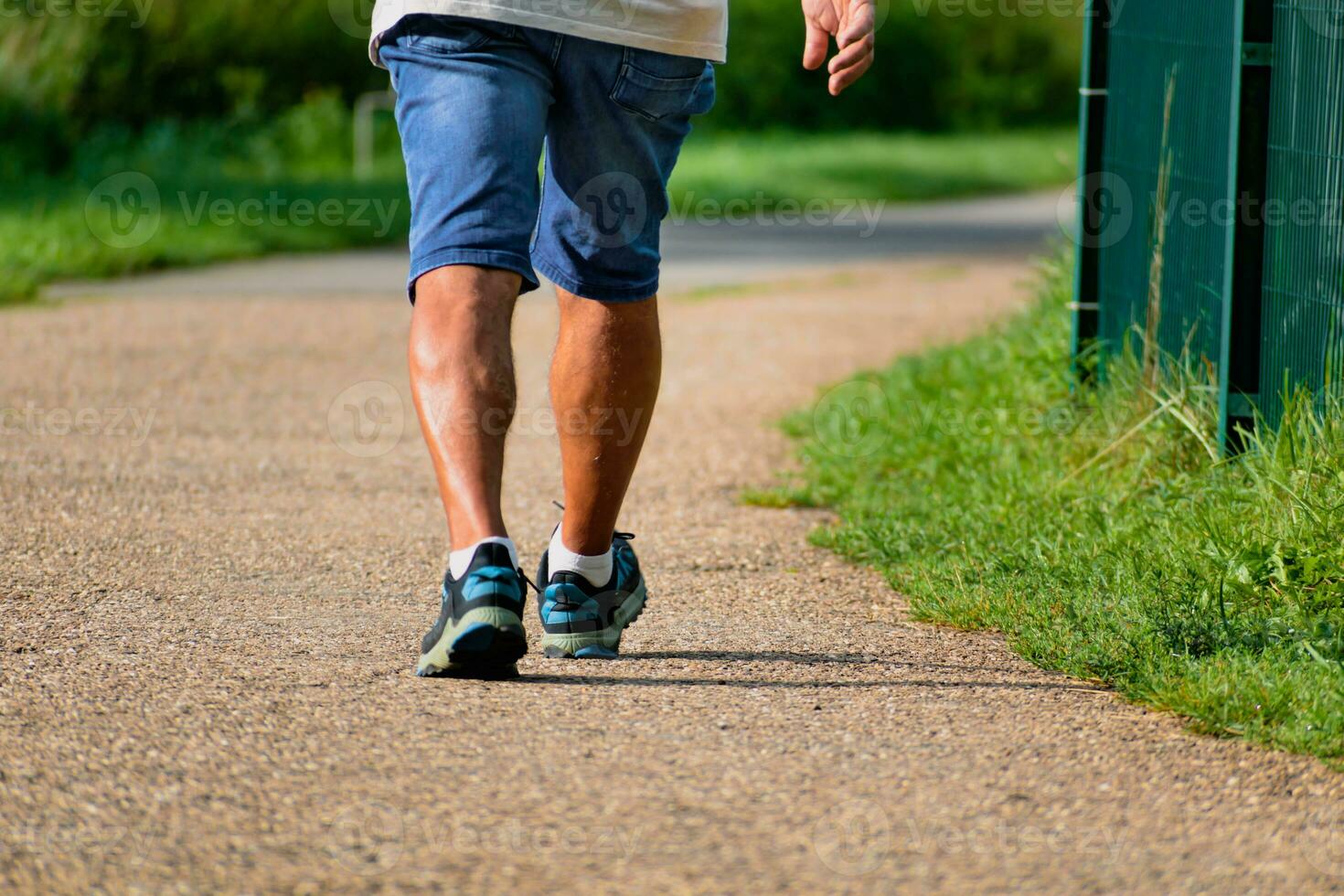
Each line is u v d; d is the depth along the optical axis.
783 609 7.71
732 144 64.44
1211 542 7.71
